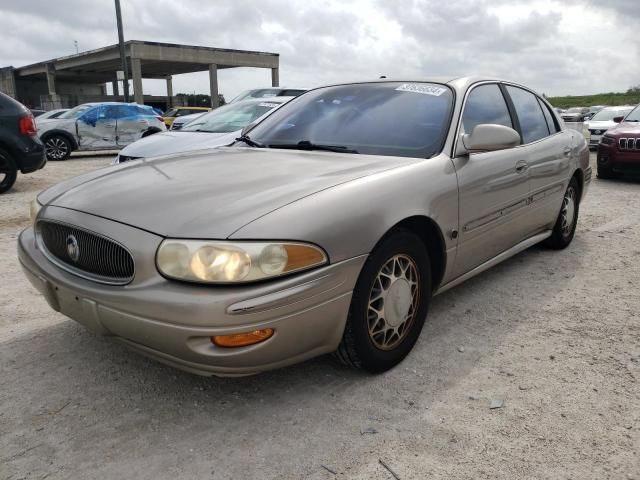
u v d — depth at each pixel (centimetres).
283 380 265
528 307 359
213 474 201
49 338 309
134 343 223
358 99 357
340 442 219
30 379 265
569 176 454
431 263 301
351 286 233
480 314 346
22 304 361
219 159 302
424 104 333
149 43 3259
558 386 262
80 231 236
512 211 361
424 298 286
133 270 216
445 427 229
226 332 201
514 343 307
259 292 203
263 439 221
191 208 223
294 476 200
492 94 374
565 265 448
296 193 232
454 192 292
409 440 221
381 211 245
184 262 204
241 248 202
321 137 335
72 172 1101
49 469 204
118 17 2211
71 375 270
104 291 220
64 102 4050
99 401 248
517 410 241
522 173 365
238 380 265
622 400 249
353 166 274
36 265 257
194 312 199
